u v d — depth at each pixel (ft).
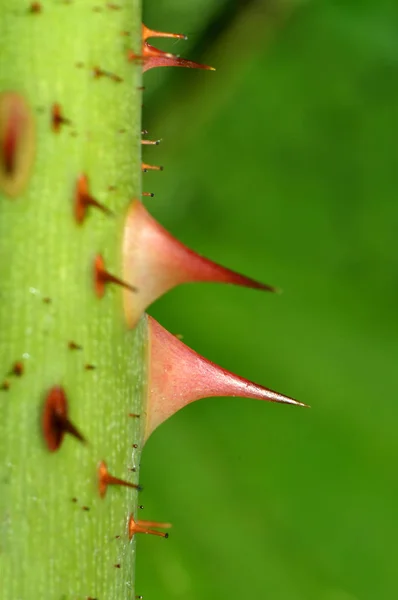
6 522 0.43
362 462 0.70
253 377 0.72
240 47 0.77
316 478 0.69
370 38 0.80
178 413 0.70
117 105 0.44
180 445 0.69
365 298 0.74
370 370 0.72
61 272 0.43
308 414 0.71
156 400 0.47
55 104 0.43
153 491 0.67
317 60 0.79
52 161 0.43
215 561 0.66
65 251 0.43
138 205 0.44
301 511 0.68
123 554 0.45
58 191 0.43
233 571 0.66
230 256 0.75
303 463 0.69
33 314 0.43
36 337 0.43
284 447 0.70
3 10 0.42
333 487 0.69
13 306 0.43
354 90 0.79
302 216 0.76
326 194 0.77
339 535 0.68
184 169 0.76
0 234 0.42
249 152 0.77
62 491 0.43
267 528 0.68
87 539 0.44
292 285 0.75
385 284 0.75
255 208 0.76
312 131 0.78
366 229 0.76
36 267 0.43
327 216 0.76
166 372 0.47
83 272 0.43
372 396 0.72
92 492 0.44
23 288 0.43
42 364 0.43
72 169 0.43
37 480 0.43
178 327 0.73
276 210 0.77
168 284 0.45
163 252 0.44
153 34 0.47
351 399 0.71
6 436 0.43
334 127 0.78
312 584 0.67
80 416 0.44
